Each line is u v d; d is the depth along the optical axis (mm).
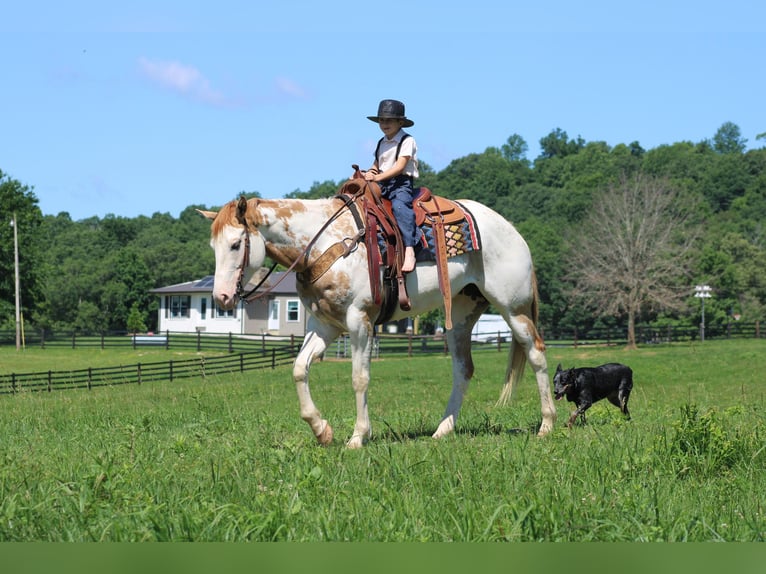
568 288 68812
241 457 7504
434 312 69250
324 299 8570
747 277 70375
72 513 5480
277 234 8523
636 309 45125
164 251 92688
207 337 56750
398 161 8969
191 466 7320
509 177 138375
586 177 116938
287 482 6309
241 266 8414
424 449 7859
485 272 9477
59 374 31516
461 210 9312
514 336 9922
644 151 166125
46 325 81938
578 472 6664
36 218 64438
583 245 50031
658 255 46750
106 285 85250
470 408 13750
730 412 11273
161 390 22953
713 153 147750
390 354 43094
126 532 5102
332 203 8781
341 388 22375
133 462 7301
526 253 9781
